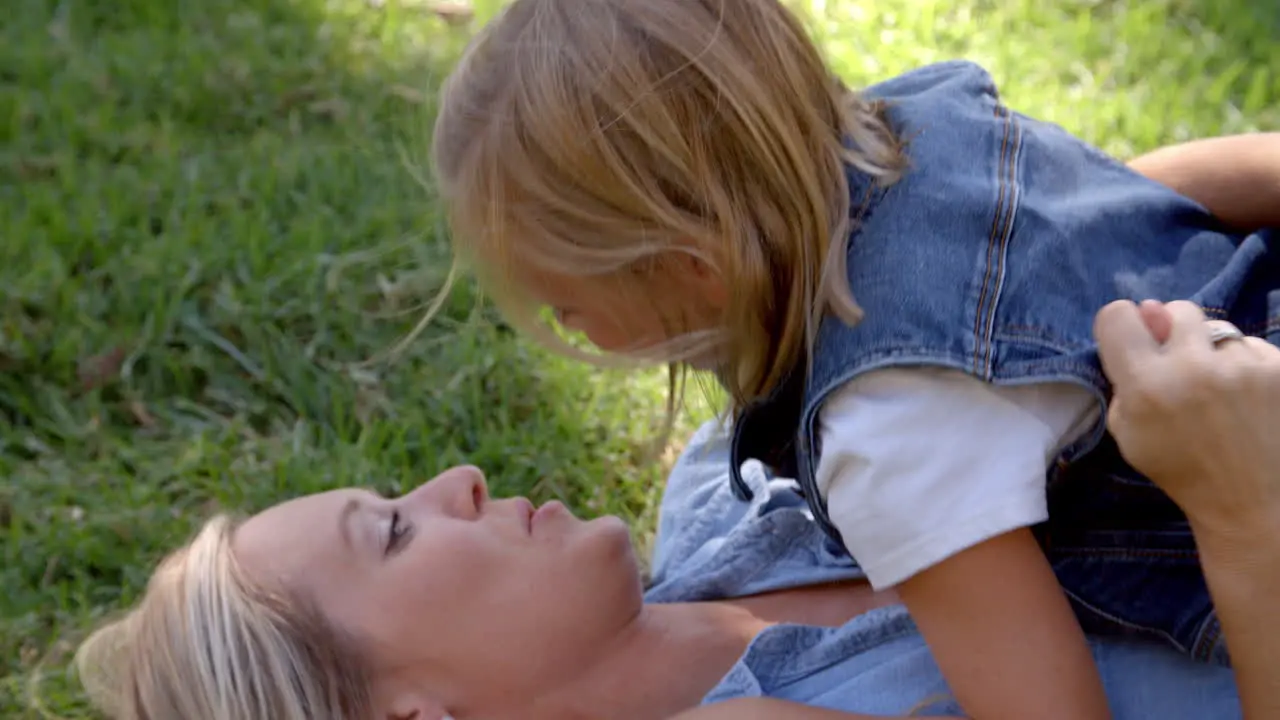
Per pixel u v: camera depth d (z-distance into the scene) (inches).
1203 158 83.2
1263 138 82.7
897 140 71.8
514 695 79.8
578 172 67.8
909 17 167.6
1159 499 72.1
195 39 176.1
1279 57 152.6
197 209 144.3
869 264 67.4
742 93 66.7
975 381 64.7
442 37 177.9
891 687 79.0
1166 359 61.9
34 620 103.9
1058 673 63.7
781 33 69.2
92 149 157.4
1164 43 159.3
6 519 113.9
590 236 69.1
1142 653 76.0
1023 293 66.5
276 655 78.1
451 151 72.5
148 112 164.4
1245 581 62.3
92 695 88.0
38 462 118.5
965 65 78.0
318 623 78.9
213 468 115.9
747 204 67.3
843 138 70.8
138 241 140.9
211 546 83.0
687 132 66.8
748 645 84.0
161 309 129.9
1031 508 63.6
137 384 126.6
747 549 92.3
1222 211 82.7
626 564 82.0
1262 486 61.0
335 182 148.1
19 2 184.9
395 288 132.3
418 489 84.7
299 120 163.0
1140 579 73.5
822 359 67.0
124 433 122.6
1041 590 64.4
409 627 78.8
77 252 138.7
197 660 78.9
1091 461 71.4
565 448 117.0
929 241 67.4
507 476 115.1
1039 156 73.7
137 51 172.2
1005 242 67.9
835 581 90.1
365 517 82.4
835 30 165.8
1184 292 72.3
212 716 78.3
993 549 63.9
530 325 75.5
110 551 109.7
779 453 76.8
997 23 165.3
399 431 118.2
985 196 68.9
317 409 123.7
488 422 120.8
